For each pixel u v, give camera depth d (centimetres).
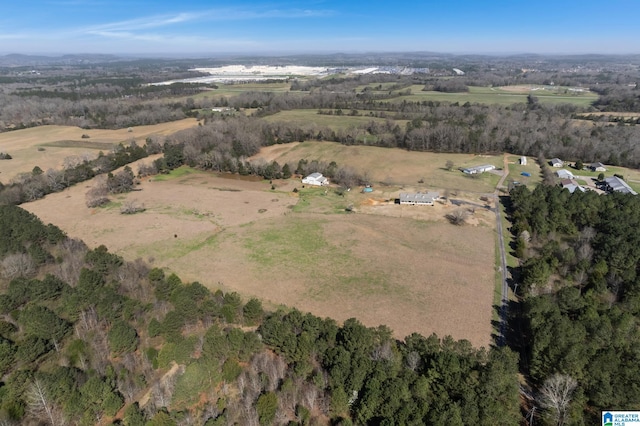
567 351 4697
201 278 7562
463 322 6244
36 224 8525
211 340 5166
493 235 9338
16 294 6162
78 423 4366
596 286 6662
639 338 5338
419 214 10544
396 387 4331
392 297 6900
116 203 11444
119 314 5916
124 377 4909
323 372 4956
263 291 7119
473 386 4400
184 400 4675
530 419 4394
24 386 4503
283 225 9925
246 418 4391
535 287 6756
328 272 7719
